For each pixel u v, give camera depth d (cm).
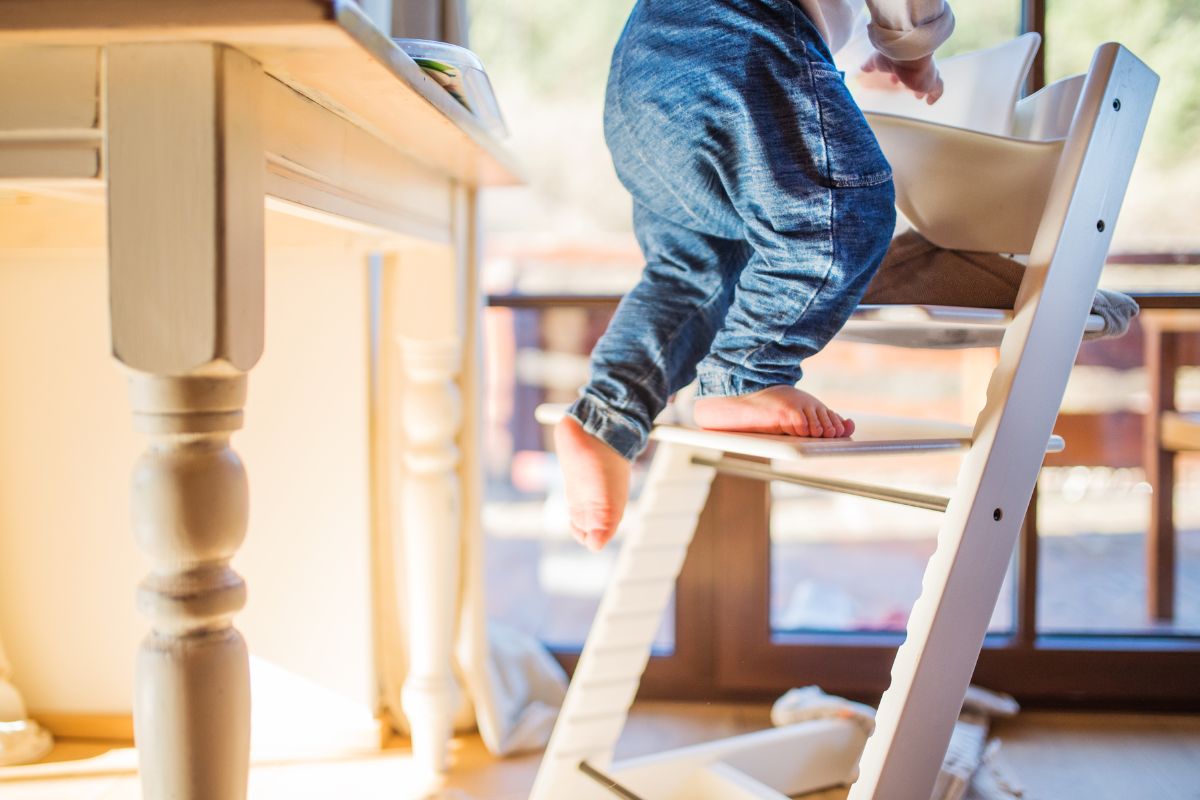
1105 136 94
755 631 159
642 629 121
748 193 90
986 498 89
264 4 61
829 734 130
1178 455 174
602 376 102
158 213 66
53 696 144
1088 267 94
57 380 141
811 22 91
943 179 97
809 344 92
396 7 127
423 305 130
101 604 143
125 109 66
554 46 191
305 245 126
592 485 99
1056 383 93
